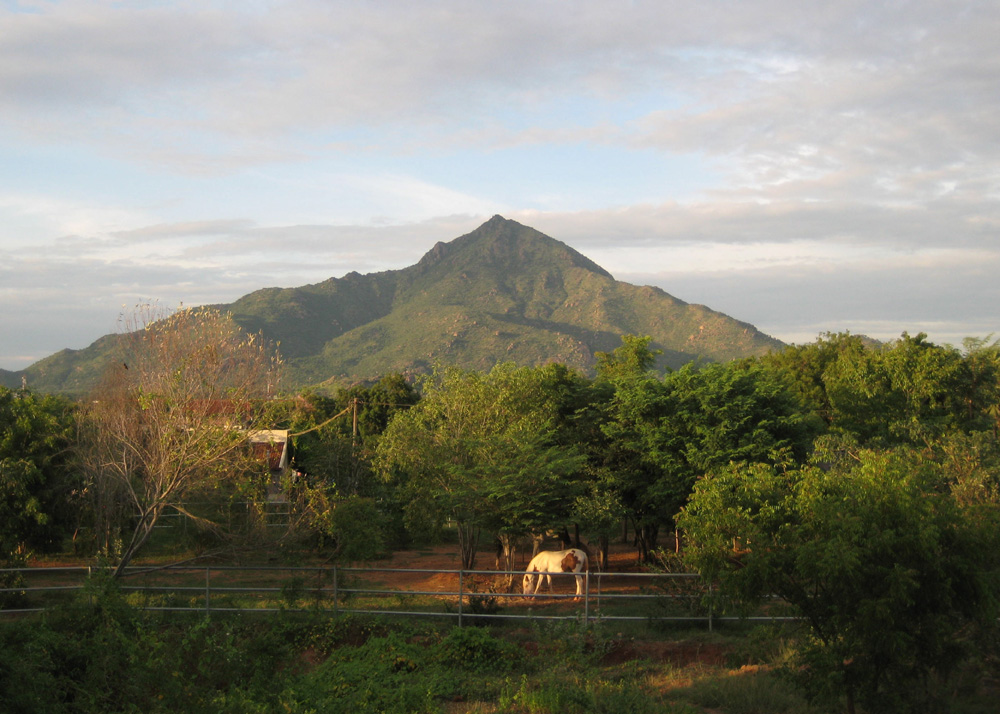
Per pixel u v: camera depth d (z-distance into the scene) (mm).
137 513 25094
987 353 44188
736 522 10719
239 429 18250
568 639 14383
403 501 29703
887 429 40125
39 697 7578
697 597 16531
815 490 10391
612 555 33969
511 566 25250
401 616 17766
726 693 11344
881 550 9141
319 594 17625
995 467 21656
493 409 28953
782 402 27672
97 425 21500
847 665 9578
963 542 9352
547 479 24422
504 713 10289
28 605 18047
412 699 10664
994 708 10070
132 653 8258
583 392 31688
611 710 10109
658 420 27000
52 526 25297
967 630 10828
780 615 10359
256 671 9500
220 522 20062
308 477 34688
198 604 18234
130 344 18594
